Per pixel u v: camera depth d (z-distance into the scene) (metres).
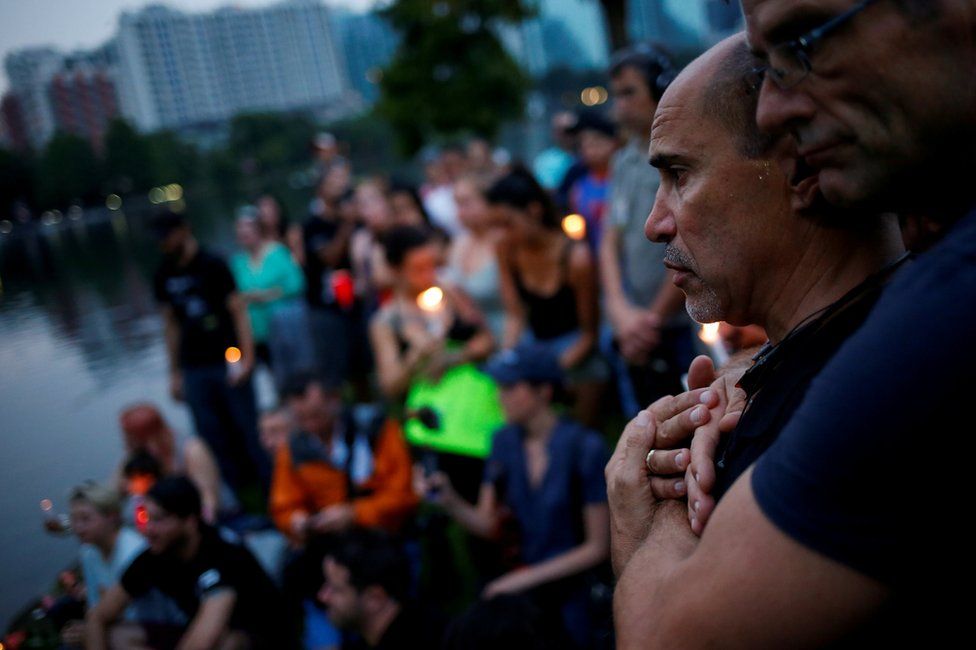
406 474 3.73
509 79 23.28
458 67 23.58
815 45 0.66
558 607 2.95
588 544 2.99
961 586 0.62
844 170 0.69
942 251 0.62
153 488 3.08
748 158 0.83
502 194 3.96
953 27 0.62
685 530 0.91
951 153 0.65
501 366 3.22
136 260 12.80
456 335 4.15
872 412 0.60
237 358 5.54
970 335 0.58
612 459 1.05
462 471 3.83
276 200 8.20
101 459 4.27
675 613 0.72
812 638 0.64
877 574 0.61
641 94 3.24
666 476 0.99
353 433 3.80
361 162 35.19
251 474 5.80
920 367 0.59
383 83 24.31
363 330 6.69
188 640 3.00
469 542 3.54
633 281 3.42
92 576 3.46
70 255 12.06
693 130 0.86
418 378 4.05
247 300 6.51
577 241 4.00
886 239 0.84
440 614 2.89
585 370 4.05
